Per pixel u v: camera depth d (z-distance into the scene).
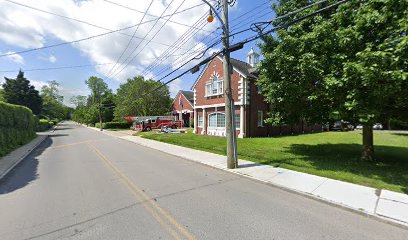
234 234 3.93
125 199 5.64
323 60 8.38
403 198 5.47
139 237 3.82
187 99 39.94
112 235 3.90
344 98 7.95
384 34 7.23
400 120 8.70
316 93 8.77
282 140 17.97
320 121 10.42
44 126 43.88
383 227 4.21
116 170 8.94
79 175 8.16
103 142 21.00
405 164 9.01
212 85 24.28
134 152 14.16
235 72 21.42
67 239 3.79
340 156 10.87
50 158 12.19
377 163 9.20
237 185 6.90
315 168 8.49
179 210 4.96
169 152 13.49
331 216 4.70
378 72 6.05
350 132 25.44
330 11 10.23
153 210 4.96
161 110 44.75
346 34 7.89
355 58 7.76
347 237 3.84
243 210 4.98
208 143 16.55
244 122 20.69
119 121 52.47
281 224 4.32
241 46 8.39
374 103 6.83
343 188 6.28
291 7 11.20
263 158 10.67
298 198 5.77
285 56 9.20
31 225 4.30
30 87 50.00
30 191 6.38
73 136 28.91
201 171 8.80
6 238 3.83
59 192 6.24
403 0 6.14
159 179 7.57
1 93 47.75
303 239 3.77
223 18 9.02
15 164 10.28
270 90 10.43
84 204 5.33
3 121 14.26
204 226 4.22
